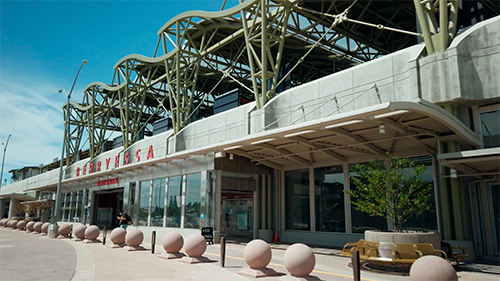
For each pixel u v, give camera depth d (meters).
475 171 14.24
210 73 41.34
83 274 11.09
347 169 19.34
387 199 12.37
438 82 14.34
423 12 15.41
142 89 42.84
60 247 19.67
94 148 53.00
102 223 40.31
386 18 32.19
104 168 41.00
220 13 27.09
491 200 14.41
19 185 84.25
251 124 21.45
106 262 13.66
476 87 13.85
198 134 26.58
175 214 24.73
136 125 42.34
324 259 14.13
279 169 22.97
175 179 25.27
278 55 24.91
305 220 21.25
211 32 34.16
